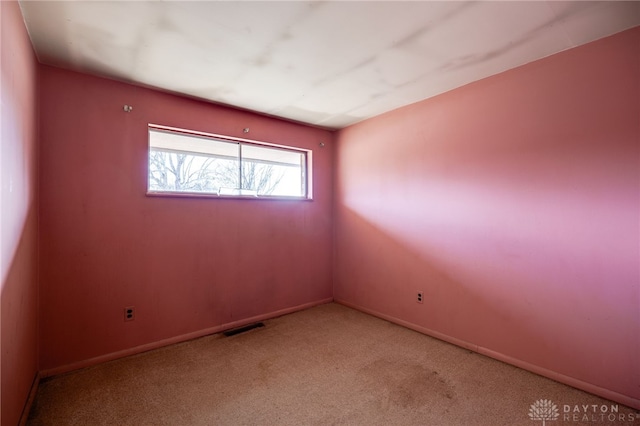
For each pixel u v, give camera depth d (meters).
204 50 2.12
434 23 1.84
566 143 2.17
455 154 2.84
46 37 1.95
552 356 2.25
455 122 2.83
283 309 3.70
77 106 2.42
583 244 2.11
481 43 2.07
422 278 3.12
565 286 2.19
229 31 1.90
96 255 2.50
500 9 1.71
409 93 2.94
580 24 1.86
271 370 2.39
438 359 2.56
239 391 2.12
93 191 2.49
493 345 2.58
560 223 2.21
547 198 2.27
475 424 1.79
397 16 1.77
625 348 1.94
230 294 3.25
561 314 2.21
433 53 2.20
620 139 1.96
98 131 2.51
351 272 3.94
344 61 2.30
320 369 2.41
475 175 2.69
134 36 1.95
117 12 1.71
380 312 3.56
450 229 2.88
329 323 3.39
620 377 1.96
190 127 2.98
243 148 3.46
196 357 2.61
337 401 2.00
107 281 2.55
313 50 2.14
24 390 1.85
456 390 2.12
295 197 3.87
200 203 3.05
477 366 2.44
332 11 1.72
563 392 2.08
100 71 2.42
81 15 1.74
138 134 2.69
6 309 1.47
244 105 3.21
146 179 2.74
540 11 1.73
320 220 4.08
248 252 3.40
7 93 1.45
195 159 3.12
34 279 2.14
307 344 2.86
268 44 2.06
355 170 3.87
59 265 2.35
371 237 3.67
